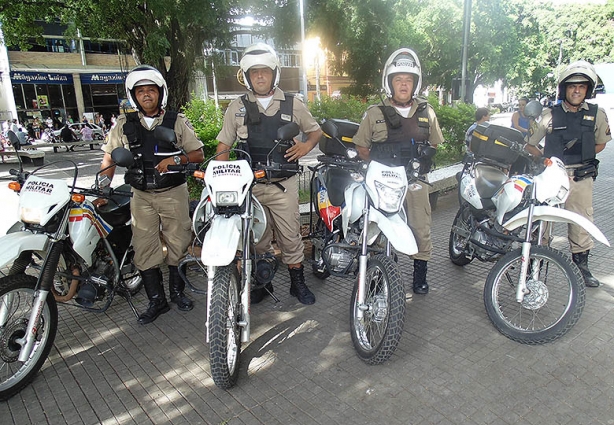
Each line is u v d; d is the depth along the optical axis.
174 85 13.07
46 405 2.94
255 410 2.83
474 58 31.61
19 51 28.95
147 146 3.73
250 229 3.22
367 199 3.27
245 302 3.07
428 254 4.27
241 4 12.49
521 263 3.50
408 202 4.16
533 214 3.50
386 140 3.95
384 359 3.11
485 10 28.89
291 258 4.14
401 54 3.79
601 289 4.29
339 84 41.59
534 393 2.88
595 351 3.30
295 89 41.75
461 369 3.15
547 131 4.29
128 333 3.81
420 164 3.63
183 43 12.53
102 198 3.57
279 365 3.28
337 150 4.52
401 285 3.08
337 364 3.27
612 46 39.56
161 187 3.77
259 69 3.64
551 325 3.36
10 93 28.56
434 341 3.51
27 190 3.16
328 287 4.58
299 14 19.06
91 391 3.06
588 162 4.21
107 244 3.71
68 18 11.94
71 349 3.58
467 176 4.47
